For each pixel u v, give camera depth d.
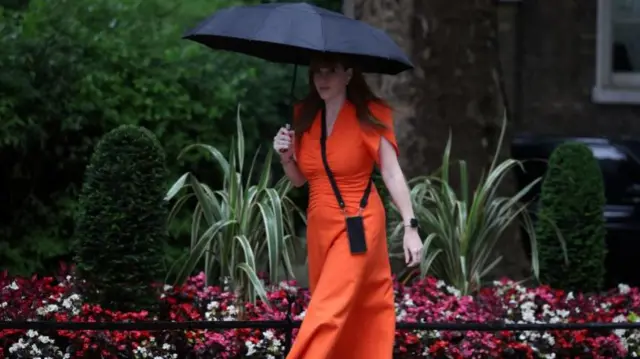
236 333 9.76
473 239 11.38
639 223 14.98
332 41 7.75
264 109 14.34
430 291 10.88
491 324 9.45
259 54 8.90
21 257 12.58
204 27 8.09
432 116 12.89
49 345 9.65
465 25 12.95
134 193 9.89
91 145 12.80
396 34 12.93
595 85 20.91
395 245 11.64
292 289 10.68
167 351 9.74
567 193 11.68
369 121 8.02
